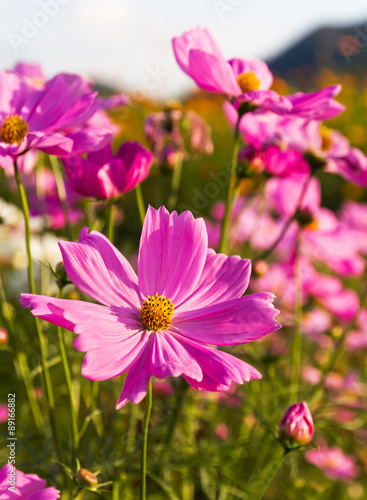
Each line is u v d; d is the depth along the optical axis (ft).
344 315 2.11
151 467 1.55
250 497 1.67
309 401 1.79
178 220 1.32
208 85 1.53
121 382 1.80
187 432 1.79
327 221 2.17
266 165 1.71
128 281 1.30
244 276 1.31
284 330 1.92
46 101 1.48
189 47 1.57
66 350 1.68
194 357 1.23
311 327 2.09
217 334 1.26
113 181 1.45
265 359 1.71
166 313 1.28
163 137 1.79
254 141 1.69
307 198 2.02
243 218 2.32
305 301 2.07
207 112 6.13
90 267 1.27
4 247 2.11
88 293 1.26
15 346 1.62
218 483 1.69
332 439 2.09
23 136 1.44
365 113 5.96
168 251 1.32
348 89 6.41
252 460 1.84
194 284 1.32
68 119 1.45
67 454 1.60
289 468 1.90
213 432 1.86
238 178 1.68
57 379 2.02
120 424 1.74
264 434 1.70
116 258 1.30
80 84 1.49
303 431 1.32
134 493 1.69
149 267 1.32
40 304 1.19
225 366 1.20
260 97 1.49
